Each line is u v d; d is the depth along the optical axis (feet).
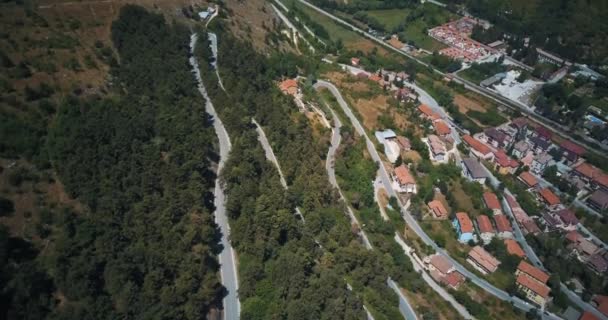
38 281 420.77
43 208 488.02
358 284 544.21
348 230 598.34
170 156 588.09
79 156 523.70
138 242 478.59
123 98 652.07
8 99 570.05
